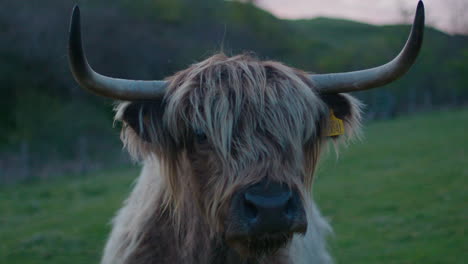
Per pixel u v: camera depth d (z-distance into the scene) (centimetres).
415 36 281
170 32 3291
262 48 3666
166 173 331
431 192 1054
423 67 3516
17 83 2658
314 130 322
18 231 930
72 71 282
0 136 2320
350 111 343
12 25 2727
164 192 349
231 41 3431
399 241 769
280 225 274
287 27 4794
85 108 2620
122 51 2894
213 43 3312
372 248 745
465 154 1479
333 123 337
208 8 3791
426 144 1748
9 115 2512
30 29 2733
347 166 1458
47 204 1212
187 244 337
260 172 285
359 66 3812
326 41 5394
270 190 279
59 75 2755
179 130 313
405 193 1066
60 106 2611
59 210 1123
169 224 346
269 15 4494
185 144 316
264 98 297
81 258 756
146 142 332
